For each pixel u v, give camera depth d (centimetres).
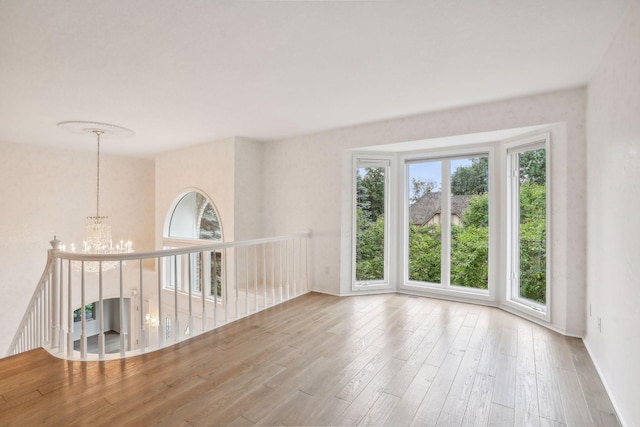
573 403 198
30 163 527
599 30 205
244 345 281
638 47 168
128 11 184
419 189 459
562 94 305
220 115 380
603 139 235
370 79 281
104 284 612
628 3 179
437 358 256
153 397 201
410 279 465
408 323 337
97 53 232
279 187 508
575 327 299
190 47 226
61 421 176
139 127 429
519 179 374
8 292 503
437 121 375
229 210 493
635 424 166
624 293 187
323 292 464
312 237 474
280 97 323
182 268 572
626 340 181
